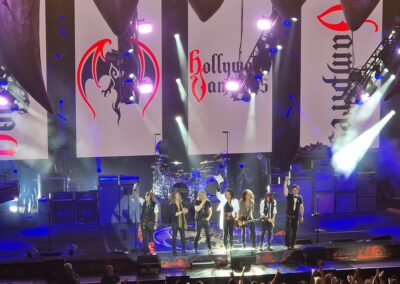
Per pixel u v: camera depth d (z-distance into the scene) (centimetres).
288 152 2005
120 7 936
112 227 1753
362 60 1966
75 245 1519
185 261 1438
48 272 1369
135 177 1817
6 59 891
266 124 1972
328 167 1886
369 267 1398
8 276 1364
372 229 1709
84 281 1334
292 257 1469
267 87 1958
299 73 1977
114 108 1883
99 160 1911
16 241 1606
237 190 1930
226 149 1956
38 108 1845
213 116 1942
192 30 1903
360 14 995
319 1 1945
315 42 1959
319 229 1712
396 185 2055
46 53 1848
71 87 1869
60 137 1880
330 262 1454
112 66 1869
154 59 1897
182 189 1775
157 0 1878
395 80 1151
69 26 1847
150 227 1448
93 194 1795
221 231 1684
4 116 1822
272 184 1864
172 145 1942
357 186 1898
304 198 1873
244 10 1902
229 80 1906
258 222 1775
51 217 1769
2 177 1828
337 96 1980
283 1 989
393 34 1873
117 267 1401
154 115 1909
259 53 1898
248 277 1355
